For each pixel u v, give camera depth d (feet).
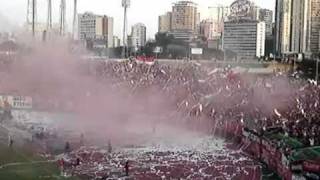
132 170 280.10
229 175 272.10
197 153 328.90
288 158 250.98
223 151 335.47
